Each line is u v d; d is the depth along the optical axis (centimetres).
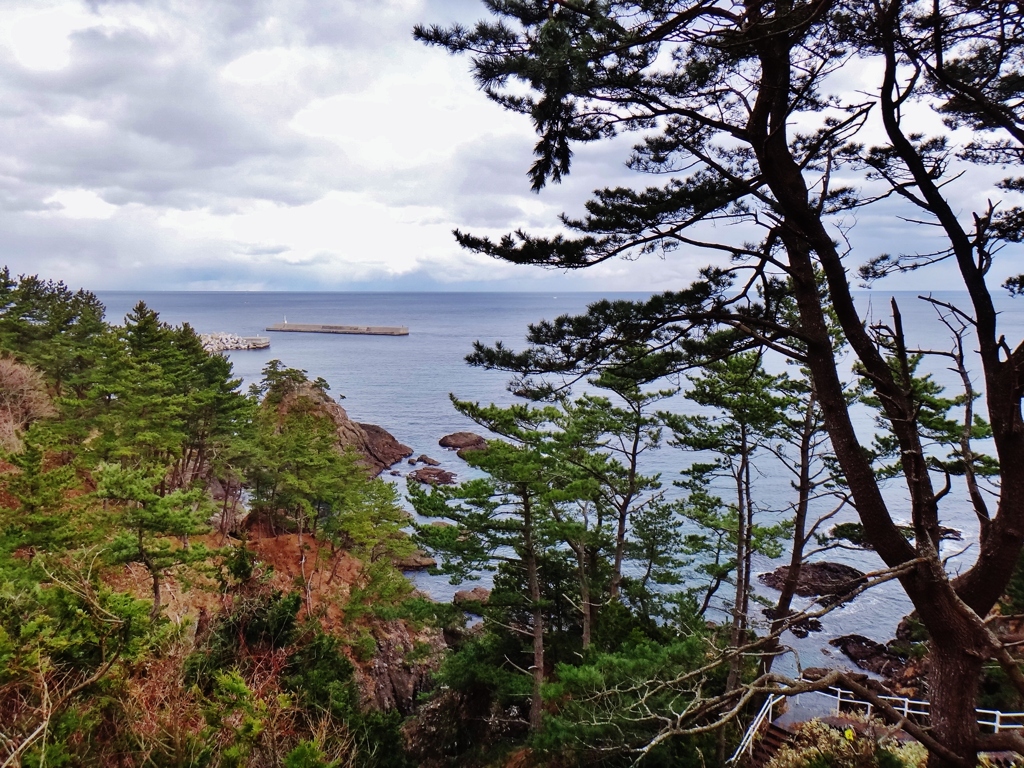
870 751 818
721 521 2267
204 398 3722
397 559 4434
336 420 6675
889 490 4903
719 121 757
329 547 4125
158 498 2011
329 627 3186
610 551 2825
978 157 874
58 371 4297
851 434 736
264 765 843
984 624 503
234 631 1557
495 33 677
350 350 19600
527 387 966
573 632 2583
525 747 2012
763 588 3691
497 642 2503
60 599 859
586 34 660
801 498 1797
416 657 2881
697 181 894
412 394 11600
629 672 1423
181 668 945
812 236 727
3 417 3369
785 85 710
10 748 634
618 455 5747
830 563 3816
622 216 845
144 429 3203
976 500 648
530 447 2252
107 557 1916
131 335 3766
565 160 782
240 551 1945
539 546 2512
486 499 2200
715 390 1958
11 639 759
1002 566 620
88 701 789
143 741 775
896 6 647
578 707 1412
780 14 647
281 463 3931
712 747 1421
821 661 3038
